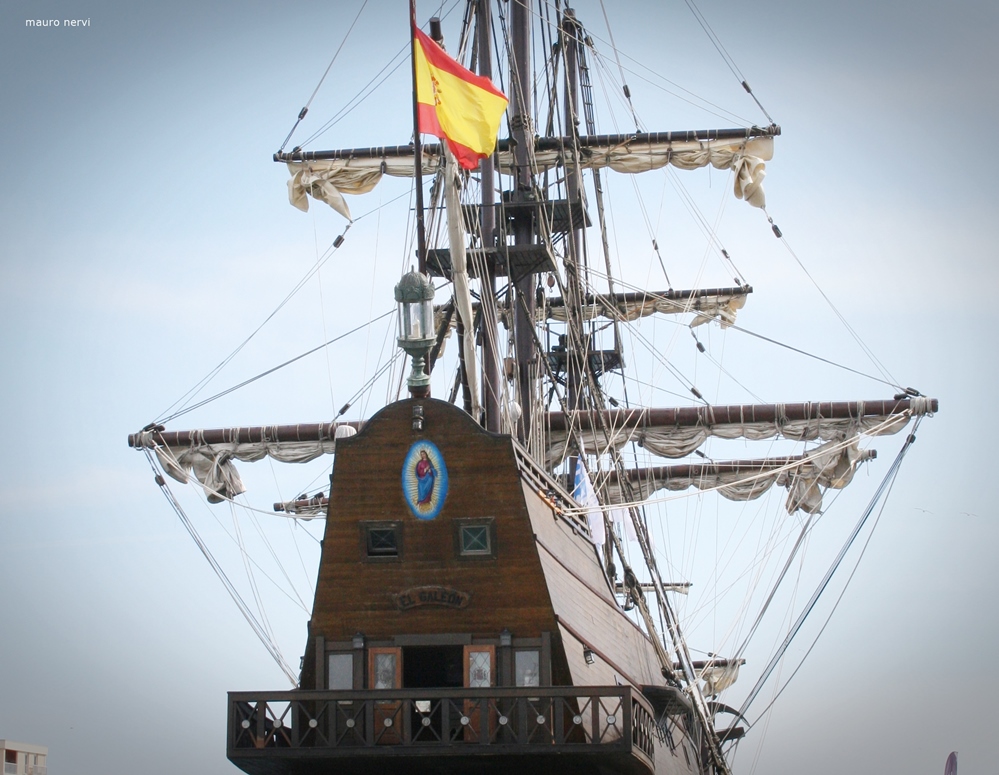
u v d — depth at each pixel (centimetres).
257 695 5628
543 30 8888
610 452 8781
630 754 5488
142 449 8512
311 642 5794
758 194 8988
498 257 7244
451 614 5716
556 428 8825
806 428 8644
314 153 8956
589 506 7231
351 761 5778
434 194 7650
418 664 6291
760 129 8962
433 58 6253
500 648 5691
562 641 5706
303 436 8538
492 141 6347
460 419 5606
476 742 5519
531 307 8081
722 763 8125
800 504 8681
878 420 8569
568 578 6056
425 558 5697
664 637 8075
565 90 9200
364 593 5741
